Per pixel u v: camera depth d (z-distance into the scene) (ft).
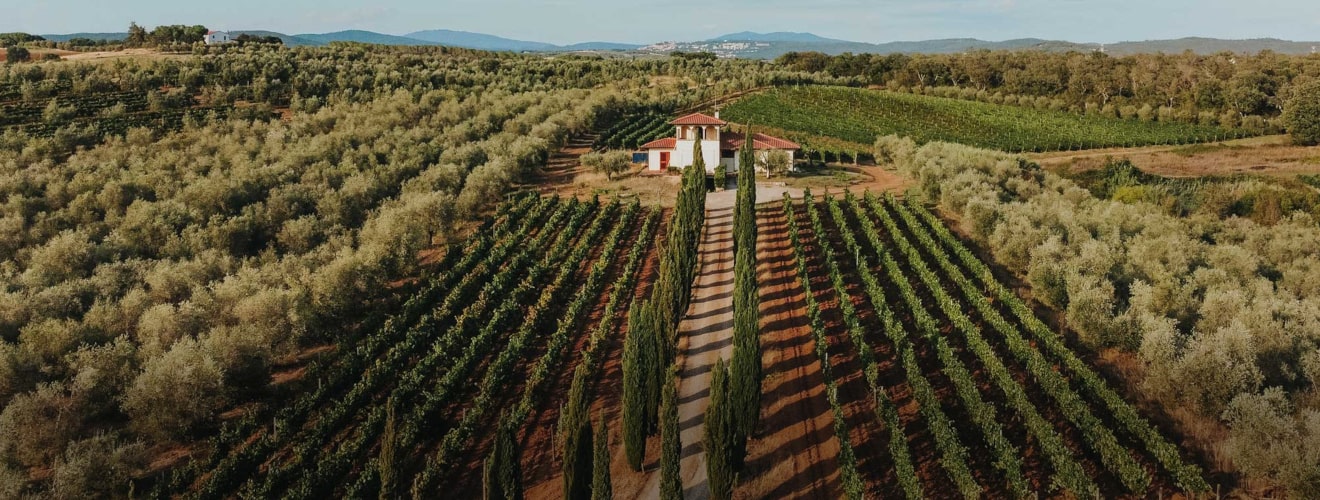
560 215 223.71
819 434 109.09
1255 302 124.06
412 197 215.10
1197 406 100.53
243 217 191.21
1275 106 445.37
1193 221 208.03
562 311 157.17
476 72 476.13
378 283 158.51
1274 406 90.38
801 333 143.74
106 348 108.58
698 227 194.08
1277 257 176.24
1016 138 388.78
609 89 422.41
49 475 94.17
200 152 268.62
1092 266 148.66
